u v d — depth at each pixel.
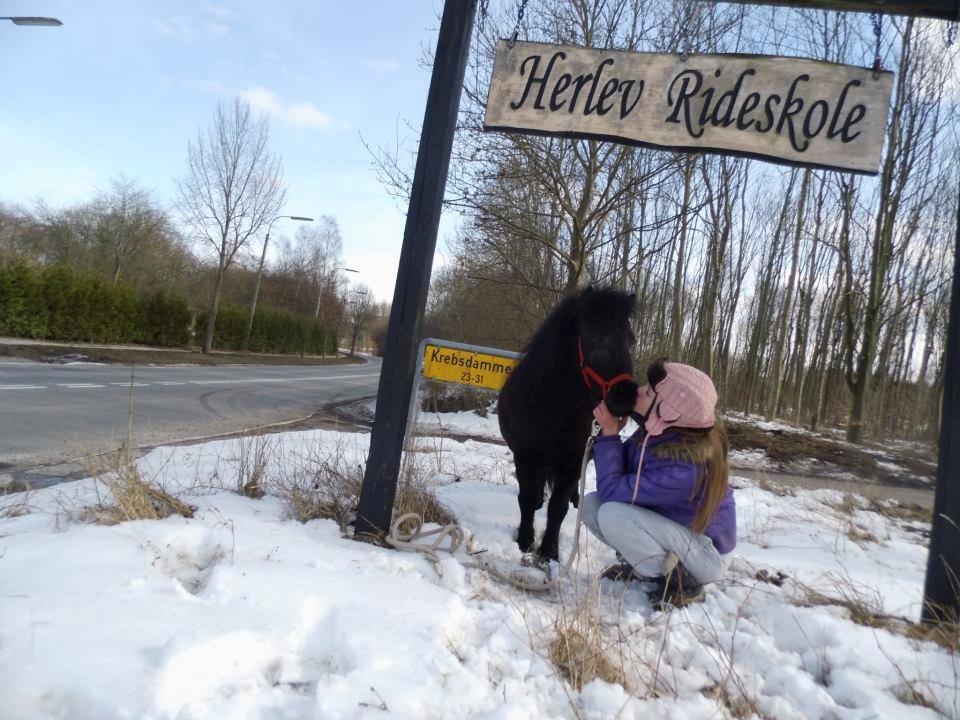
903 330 24.19
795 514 5.68
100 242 36.19
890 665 2.31
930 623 2.73
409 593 2.49
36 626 1.85
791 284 20.98
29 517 3.16
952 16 3.11
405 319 3.35
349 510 3.76
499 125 3.57
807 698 2.13
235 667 1.83
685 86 3.38
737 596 3.11
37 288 20.72
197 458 5.29
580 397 3.29
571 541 4.12
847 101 3.24
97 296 23.81
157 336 28.59
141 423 8.58
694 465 2.91
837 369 24.47
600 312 3.07
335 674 1.85
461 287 16.81
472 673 2.00
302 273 66.12
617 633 2.49
